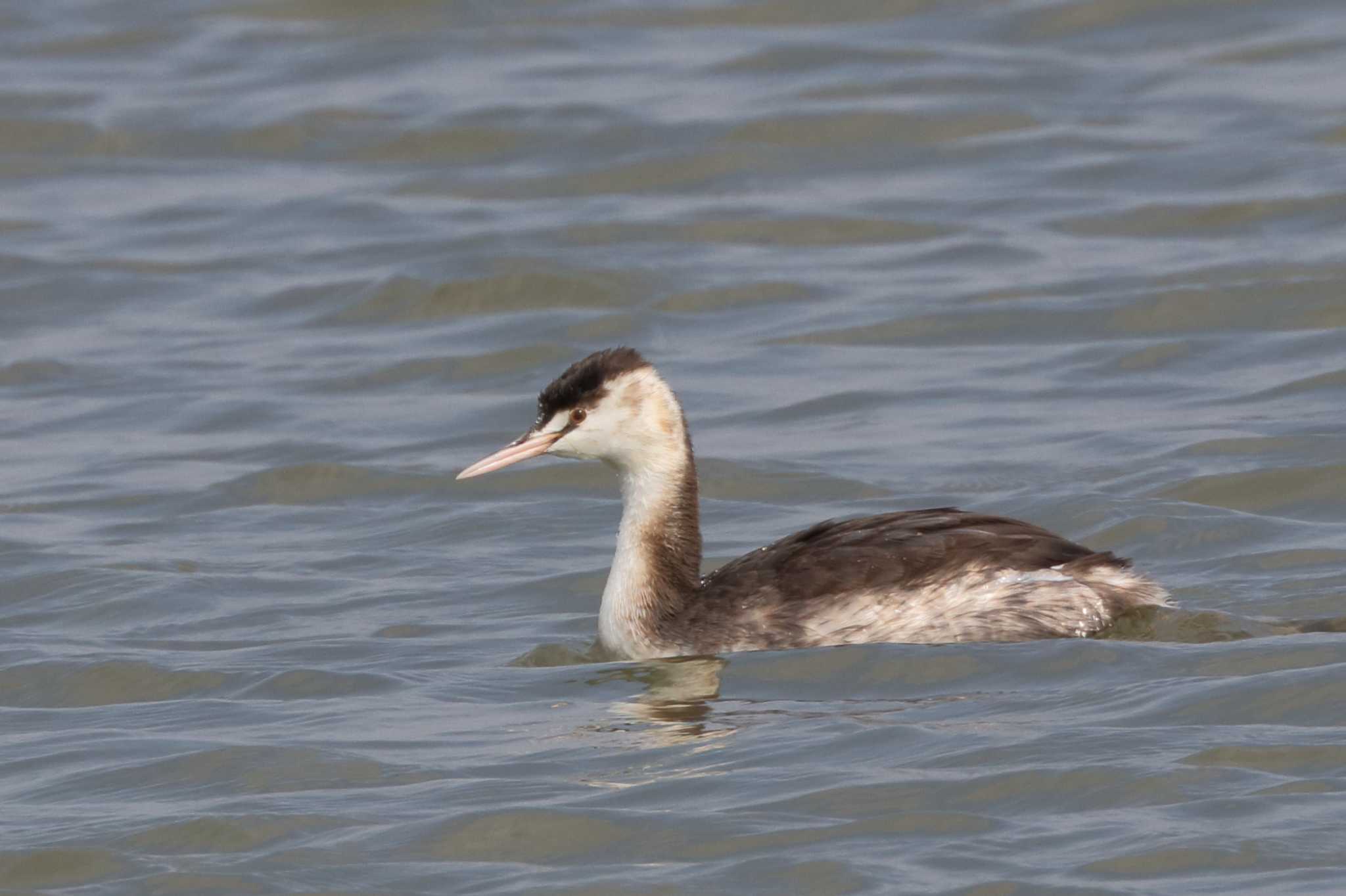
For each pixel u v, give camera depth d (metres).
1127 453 17.55
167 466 18.86
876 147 27.98
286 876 9.85
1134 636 12.84
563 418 13.62
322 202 27.31
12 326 23.67
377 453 18.98
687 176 27.42
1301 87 29.03
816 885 9.40
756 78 30.39
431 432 19.59
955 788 10.41
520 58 31.78
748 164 27.59
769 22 32.97
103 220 27.08
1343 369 19.45
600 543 16.36
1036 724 11.29
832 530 13.70
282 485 18.22
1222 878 9.21
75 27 33.91
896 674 12.40
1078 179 26.38
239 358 22.23
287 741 11.76
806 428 19.02
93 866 10.10
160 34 33.59
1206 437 17.73
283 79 31.56
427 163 28.56
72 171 29.02
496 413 20.11
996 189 26.30
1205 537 15.38
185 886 9.81
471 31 33.09
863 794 10.38
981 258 24.02
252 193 27.86
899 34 31.98
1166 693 11.64
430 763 11.29
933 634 12.90
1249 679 11.74
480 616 14.59
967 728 11.27
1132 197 25.59
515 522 16.97
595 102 29.67
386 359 21.83
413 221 26.33
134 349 22.66
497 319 23.11
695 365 21.20
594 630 14.14
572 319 22.83
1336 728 10.91
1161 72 30.00
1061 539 13.32
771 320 22.58
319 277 24.69
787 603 13.15
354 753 11.49
